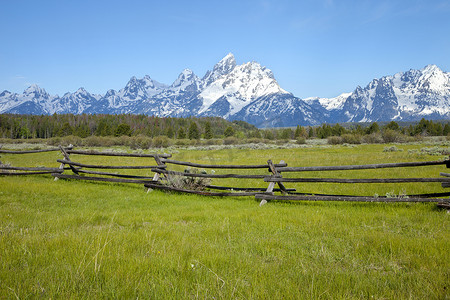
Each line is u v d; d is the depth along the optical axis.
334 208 7.79
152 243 4.33
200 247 4.50
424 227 5.71
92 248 4.07
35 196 9.50
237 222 6.37
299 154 34.28
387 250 4.43
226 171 17.92
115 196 10.07
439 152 27.14
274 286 3.14
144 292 2.94
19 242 4.46
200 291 2.97
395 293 3.06
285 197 8.59
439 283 3.22
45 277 3.19
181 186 10.73
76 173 13.98
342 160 23.80
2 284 2.94
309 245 4.85
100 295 2.85
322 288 3.05
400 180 7.50
